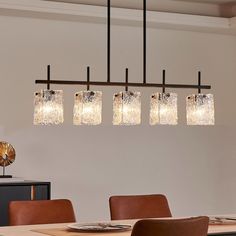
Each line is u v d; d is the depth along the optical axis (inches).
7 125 275.9
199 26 298.4
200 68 311.1
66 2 279.0
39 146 281.1
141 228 155.6
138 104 185.0
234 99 315.9
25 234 172.6
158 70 302.7
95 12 277.7
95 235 171.8
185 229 158.6
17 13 273.6
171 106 187.8
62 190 284.5
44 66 283.3
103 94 292.8
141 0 292.5
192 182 308.0
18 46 279.3
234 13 307.4
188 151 307.9
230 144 315.3
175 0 298.2
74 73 287.9
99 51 292.7
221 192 313.4
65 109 286.0
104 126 292.7
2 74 276.2
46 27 284.2
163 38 304.8
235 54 316.5
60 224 191.3
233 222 191.5
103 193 291.4
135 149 297.9
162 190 302.2
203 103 188.2
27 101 279.6
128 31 298.5
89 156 289.6
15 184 252.5
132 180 296.7
